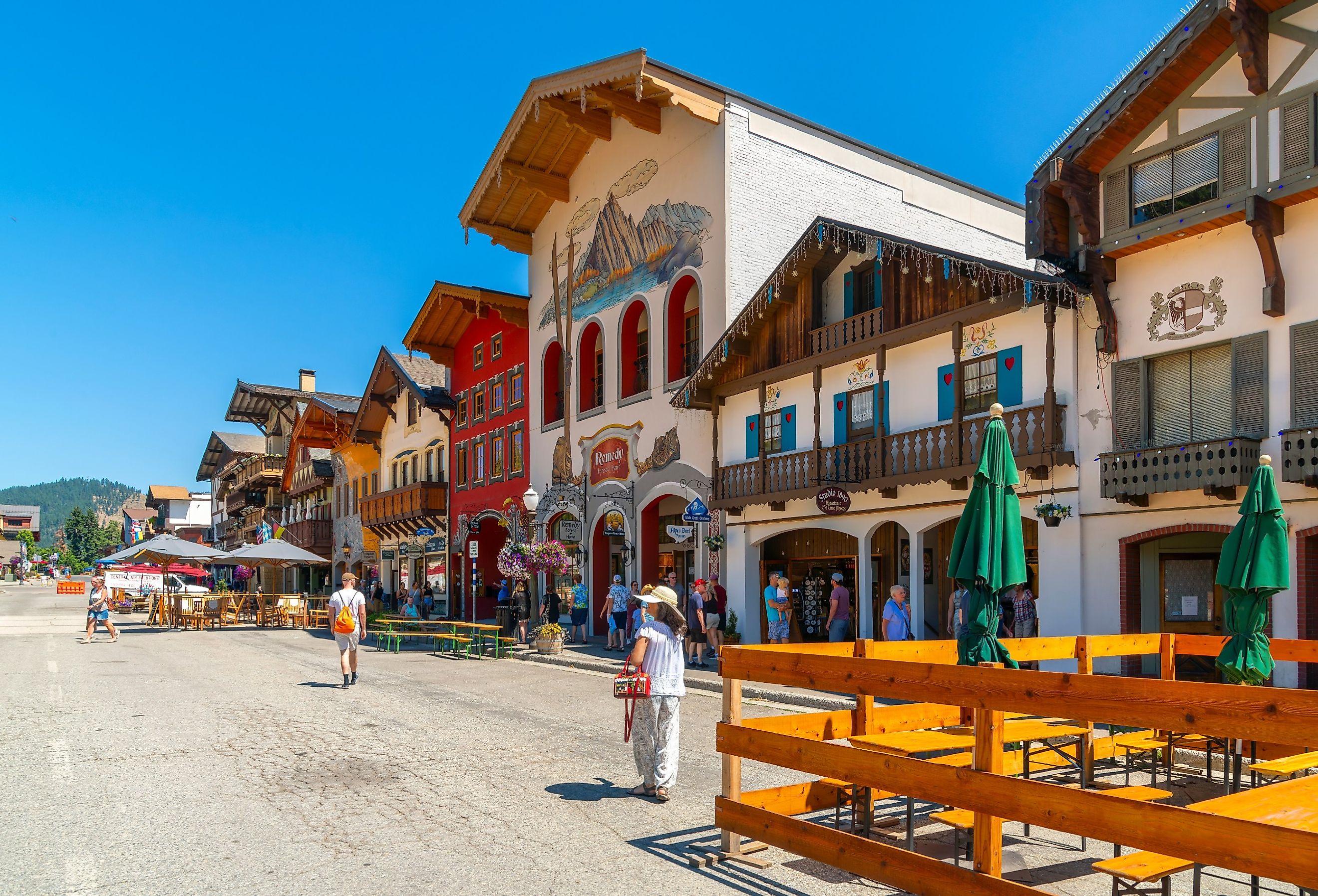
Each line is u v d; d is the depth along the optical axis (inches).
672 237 975.0
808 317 800.3
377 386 1734.7
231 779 342.6
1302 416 477.1
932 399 685.9
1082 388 581.6
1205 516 513.3
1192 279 530.3
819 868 243.9
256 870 238.1
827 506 687.7
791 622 863.7
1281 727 151.6
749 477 839.7
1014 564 280.1
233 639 1135.6
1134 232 546.9
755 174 920.3
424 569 1603.1
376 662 824.9
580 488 1119.6
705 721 493.0
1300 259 484.1
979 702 194.5
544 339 1229.1
